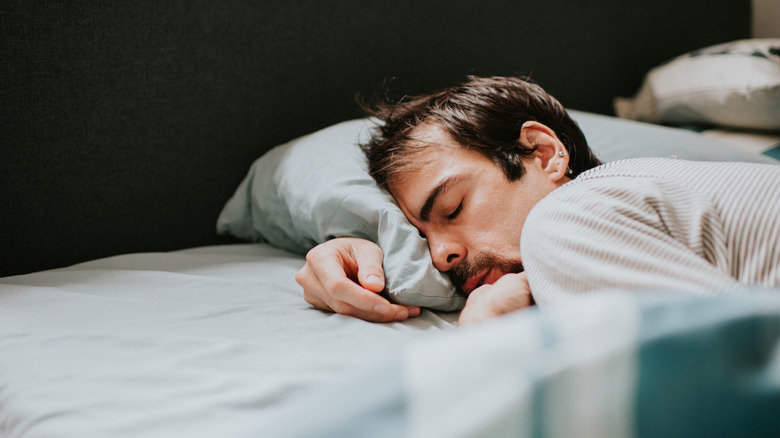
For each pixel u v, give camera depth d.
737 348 0.29
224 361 0.44
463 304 0.62
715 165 0.50
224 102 0.99
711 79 1.18
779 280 0.40
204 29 0.95
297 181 0.78
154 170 0.94
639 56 1.51
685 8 1.55
